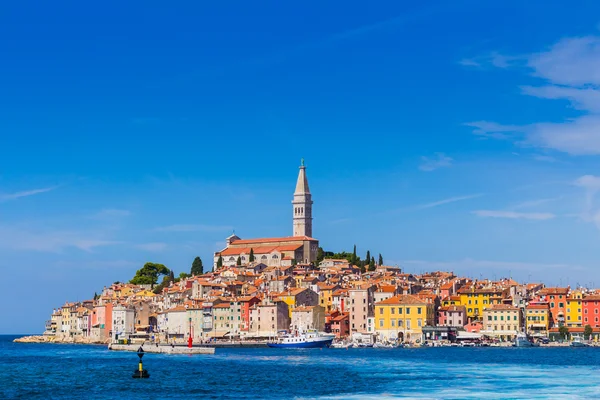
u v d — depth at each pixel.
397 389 191.25
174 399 179.75
